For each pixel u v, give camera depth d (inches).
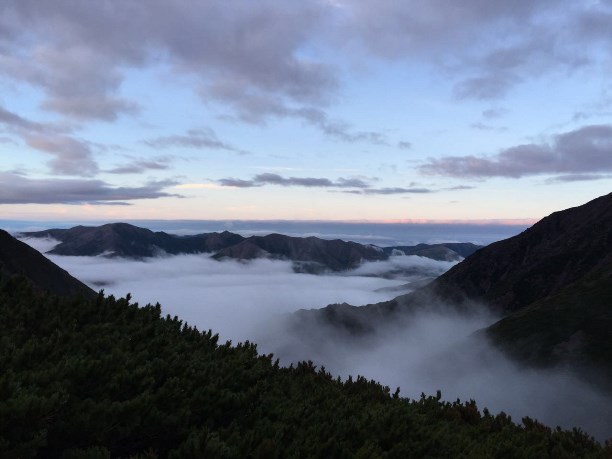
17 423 227.0
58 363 306.2
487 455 316.5
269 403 339.6
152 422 268.7
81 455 229.6
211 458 240.4
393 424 332.2
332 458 271.6
